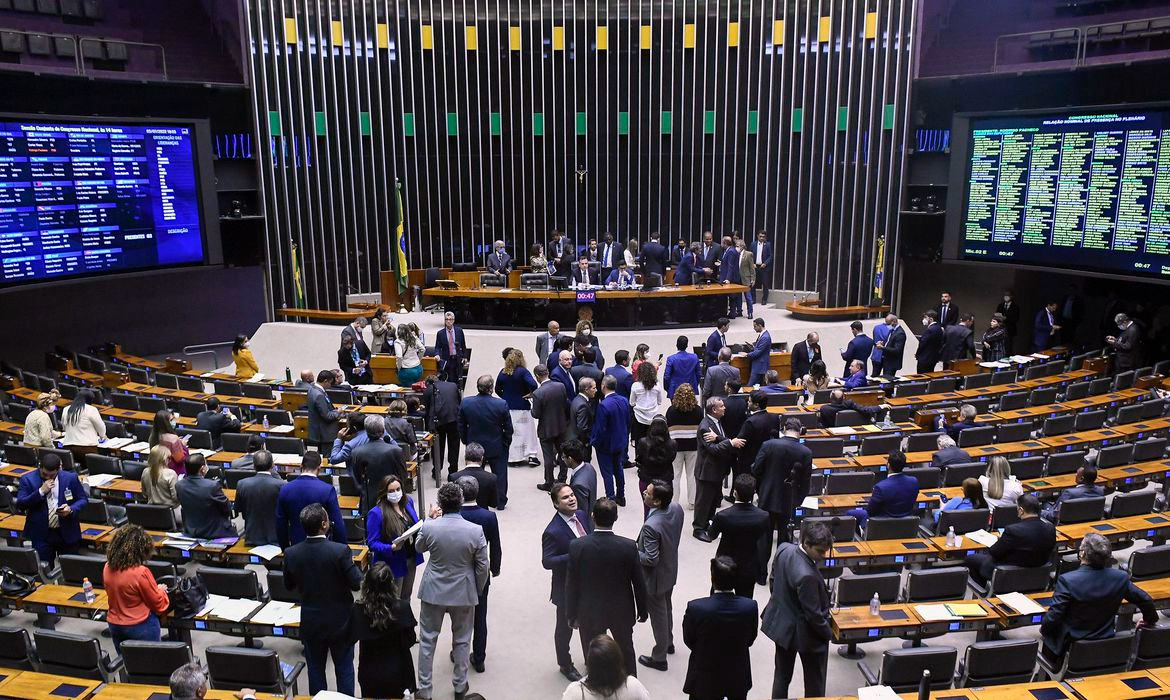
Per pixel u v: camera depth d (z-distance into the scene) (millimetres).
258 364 18547
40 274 14656
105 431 10672
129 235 15992
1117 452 9648
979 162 16797
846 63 20156
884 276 20203
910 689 5777
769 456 8133
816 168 20844
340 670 5961
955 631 6355
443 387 10625
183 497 7664
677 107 21516
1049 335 16453
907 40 19406
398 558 6918
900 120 19797
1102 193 14977
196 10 19609
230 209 19750
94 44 17688
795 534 8625
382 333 14477
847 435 10539
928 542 7574
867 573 7891
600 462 9984
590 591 5820
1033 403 12812
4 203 14023
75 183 15031
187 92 18656
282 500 6770
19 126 14125
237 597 6773
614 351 16938
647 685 6656
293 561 5773
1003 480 8555
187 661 5715
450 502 6066
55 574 7938
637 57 21328
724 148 21469
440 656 7129
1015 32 19344
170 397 13211
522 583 8461
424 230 21812
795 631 5730
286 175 20219
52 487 7680
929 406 12148
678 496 9914
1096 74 16250
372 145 21016
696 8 20875
